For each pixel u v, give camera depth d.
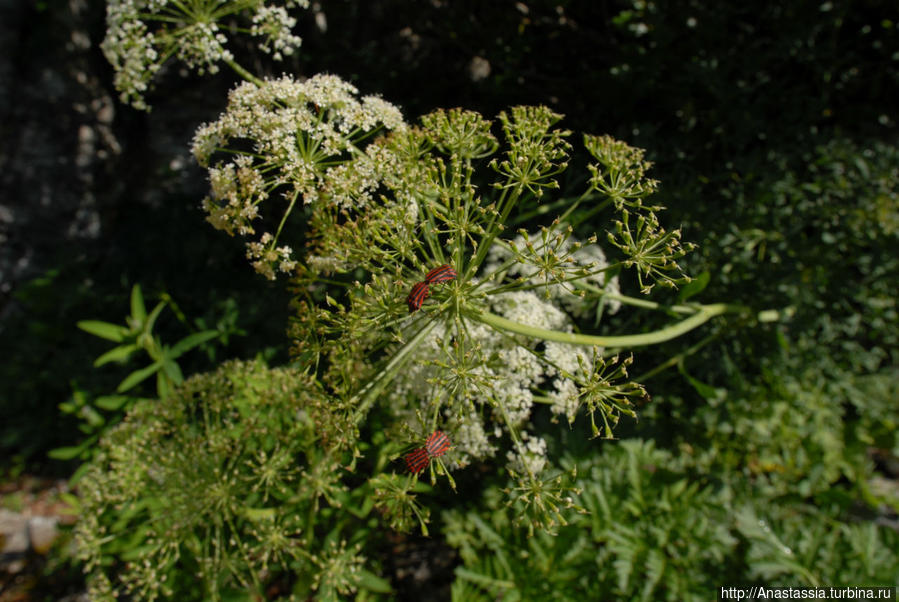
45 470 0.74
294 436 0.33
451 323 0.25
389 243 0.24
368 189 0.28
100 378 0.64
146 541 0.38
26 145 0.86
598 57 0.57
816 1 0.51
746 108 0.52
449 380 0.24
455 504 0.45
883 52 0.56
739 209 0.49
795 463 0.53
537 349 0.32
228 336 0.51
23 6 0.84
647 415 0.46
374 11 0.58
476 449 0.29
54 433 0.72
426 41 0.58
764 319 0.44
